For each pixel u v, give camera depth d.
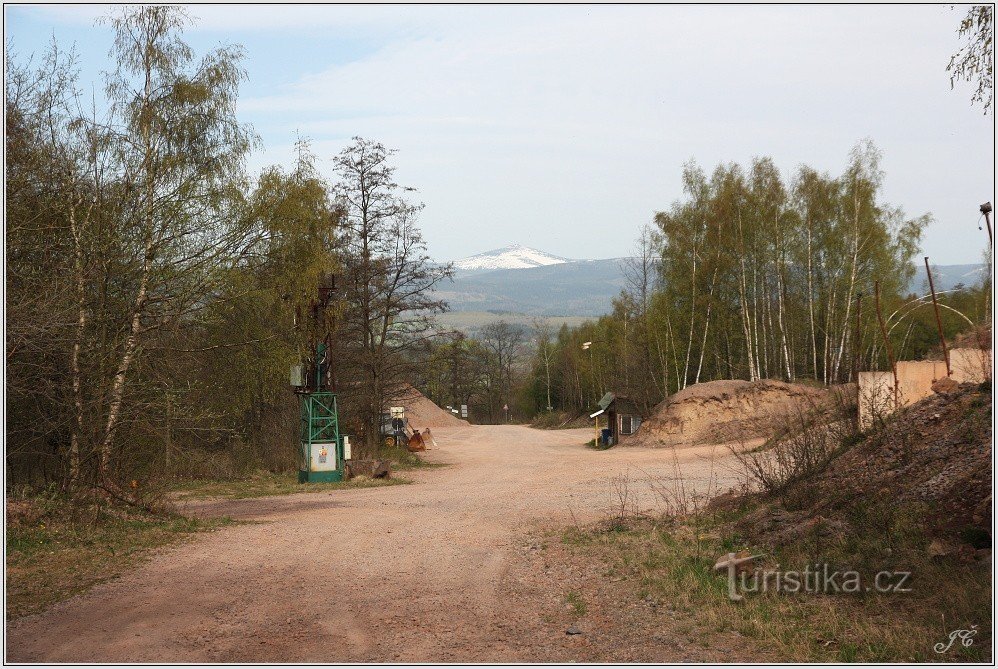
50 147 15.02
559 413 91.19
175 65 19.33
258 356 20.44
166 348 17.38
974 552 8.34
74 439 15.07
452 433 74.19
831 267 48.91
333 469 28.64
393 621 8.33
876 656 6.72
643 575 10.05
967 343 25.91
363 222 35.09
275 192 20.84
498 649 7.36
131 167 17.66
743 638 7.50
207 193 18.44
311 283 22.44
